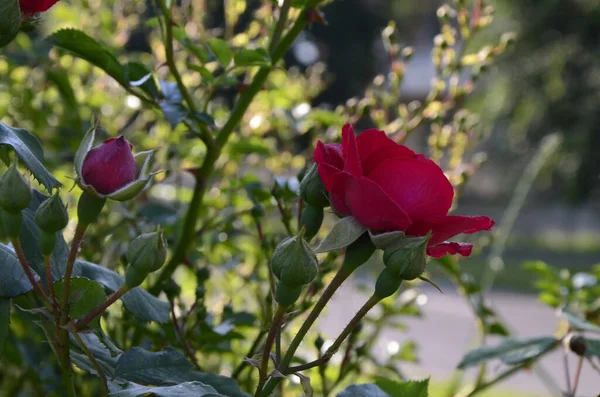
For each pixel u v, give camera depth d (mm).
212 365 868
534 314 4633
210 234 917
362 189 520
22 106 1007
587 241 8383
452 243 542
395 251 524
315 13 744
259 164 1099
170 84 755
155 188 1079
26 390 816
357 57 9008
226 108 1161
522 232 8492
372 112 915
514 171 7605
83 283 545
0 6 560
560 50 6809
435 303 4621
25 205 517
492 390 2615
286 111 1006
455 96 928
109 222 968
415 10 9109
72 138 987
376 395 551
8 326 549
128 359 563
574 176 7023
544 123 6977
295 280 518
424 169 526
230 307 746
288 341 848
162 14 743
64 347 544
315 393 812
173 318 684
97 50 710
